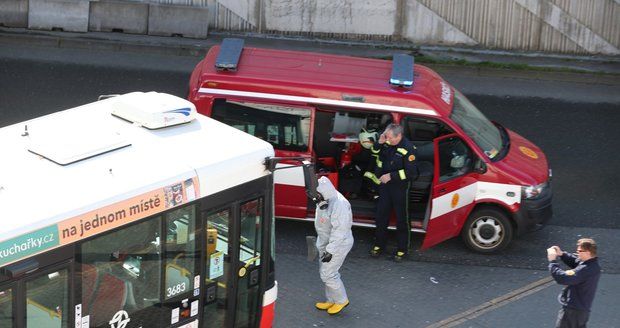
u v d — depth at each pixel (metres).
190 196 11.86
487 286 17.33
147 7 28.30
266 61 18.22
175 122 12.95
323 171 18.22
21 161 11.62
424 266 17.86
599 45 29.12
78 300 11.01
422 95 17.67
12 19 27.80
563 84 27.67
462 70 28.05
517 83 27.50
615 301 17.02
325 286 15.95
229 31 29.14
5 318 10.40
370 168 18.09
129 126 12.88
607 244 19.02
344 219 15.14
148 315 11.91
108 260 11.23
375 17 29.09
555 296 17.11
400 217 17.38
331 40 29.14
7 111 22.70
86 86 24.72
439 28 29.19
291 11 29.05
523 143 19.23
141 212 11.40
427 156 18.33
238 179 12.38
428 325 16.03
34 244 10.43
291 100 17.42
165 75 26.05
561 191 21.06
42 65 25.80
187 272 12.18
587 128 24.58
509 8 29.05
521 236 19.12
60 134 12.22
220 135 12.93
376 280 17.27
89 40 27.39
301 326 15.72
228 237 12.54
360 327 15.81
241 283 13.00
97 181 11.34
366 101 17.48
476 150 17.62
